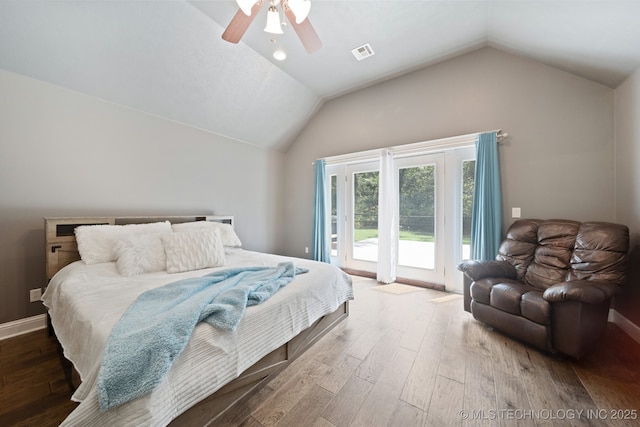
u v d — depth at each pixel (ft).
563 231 7.39
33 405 4.37
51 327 6.89
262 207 14.65
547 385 4.83
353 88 12.87
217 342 3.83
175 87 9.39
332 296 6.87
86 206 8.18
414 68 11.09
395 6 7.61
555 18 6.66
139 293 4.98
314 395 4.61
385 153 11.81
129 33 7.36
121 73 8.14
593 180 7.91
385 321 7.72
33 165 7.21
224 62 9.52
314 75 11.55
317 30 8.57
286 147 15.70
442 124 10.61
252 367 4.60
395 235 12.09
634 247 6.76
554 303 5.65
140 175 9.48
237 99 11.23
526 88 8.94
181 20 7.67
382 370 5.33
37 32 6.45
